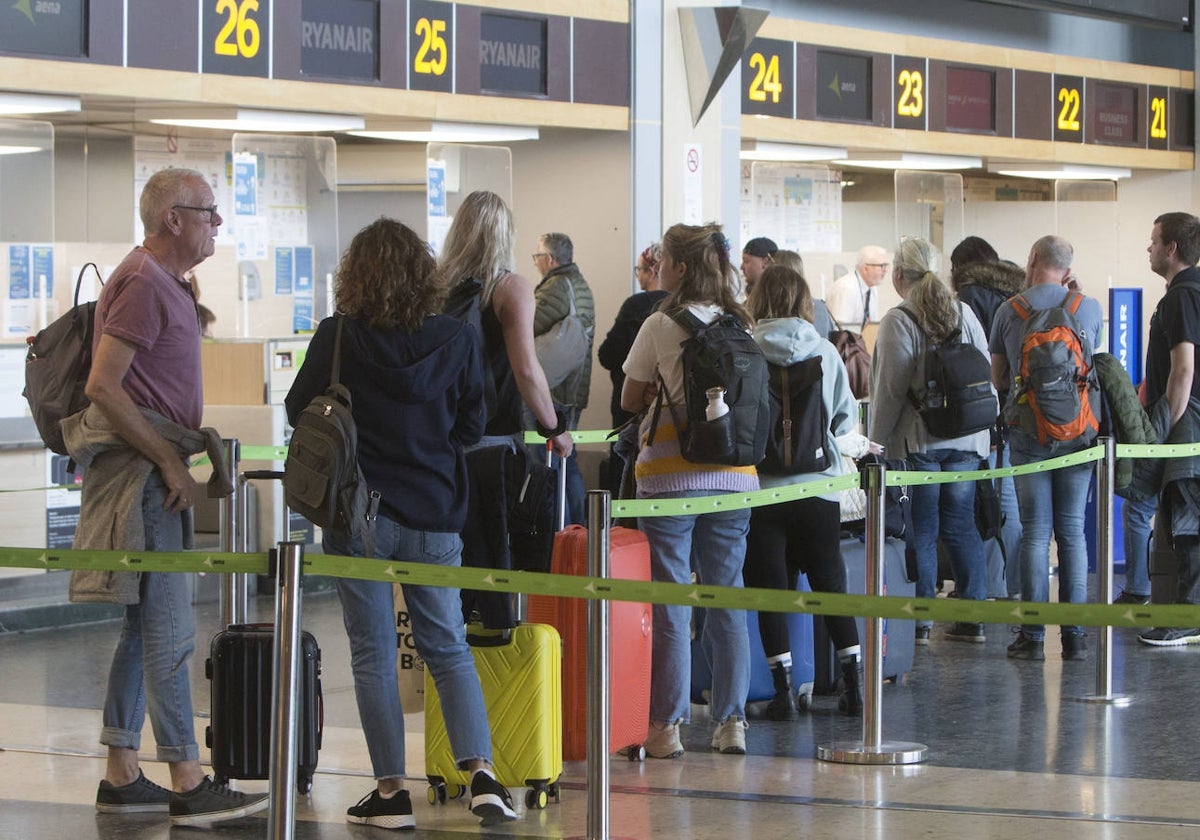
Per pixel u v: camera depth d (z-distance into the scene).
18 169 14.77
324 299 16.11
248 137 15.68
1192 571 11.91
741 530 8.57
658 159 16.75
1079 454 10.75
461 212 8.26
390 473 6.99
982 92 20.92
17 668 11.16
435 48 15.23
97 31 13.31
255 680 7.18
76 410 7.32
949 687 10.59
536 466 7.84
